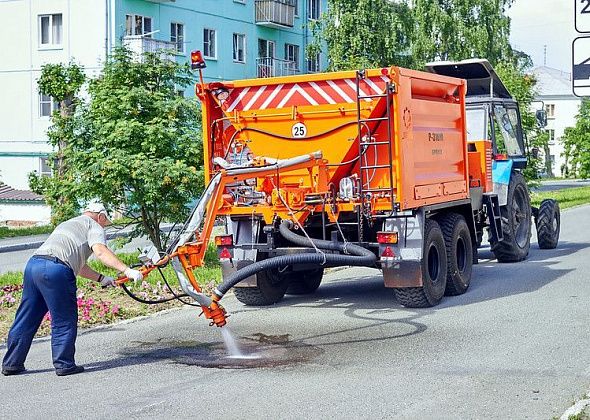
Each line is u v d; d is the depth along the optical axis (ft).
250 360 29.45
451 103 41.81
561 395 24.21
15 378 27.66
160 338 33.24
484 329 33.53
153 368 28.55
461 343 31.14
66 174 53.21
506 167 53.11
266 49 159.33
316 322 35.99
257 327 35.22
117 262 27.99
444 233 40.73
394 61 159.53
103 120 51.85
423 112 38.42
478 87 56.70
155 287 43.88
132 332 34.42
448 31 170.81
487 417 22.31
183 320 36.65
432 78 39.17
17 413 23.72
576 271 49.34
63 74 78.59
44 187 54.70
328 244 35.83
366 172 36.47
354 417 22.57
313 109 37.29
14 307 39.93
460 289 41.55
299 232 37.65
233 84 38.60
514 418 22.18
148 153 51.24
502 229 52.03
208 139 39.17
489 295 41.47
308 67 171.94
